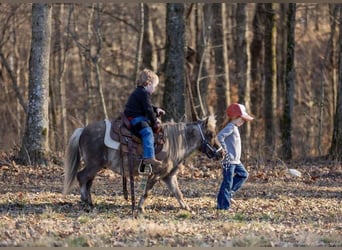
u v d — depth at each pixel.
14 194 13.80
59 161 17.47
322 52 31.73
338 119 19.34
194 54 23.25
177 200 12.70
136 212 11.88
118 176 16.30
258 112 27.42
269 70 24.88
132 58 30.88
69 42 28.70
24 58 31.22
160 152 11.75
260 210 12.59
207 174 16.78
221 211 12.27
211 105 28.86
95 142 11.97
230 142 12.30
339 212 12.64
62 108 27.44
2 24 28.95
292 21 21.44
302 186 15.70
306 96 32.81
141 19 24.44
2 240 9.73
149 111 11.50
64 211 12.05
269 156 19.92
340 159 19.17
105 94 32.88
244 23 24.08
